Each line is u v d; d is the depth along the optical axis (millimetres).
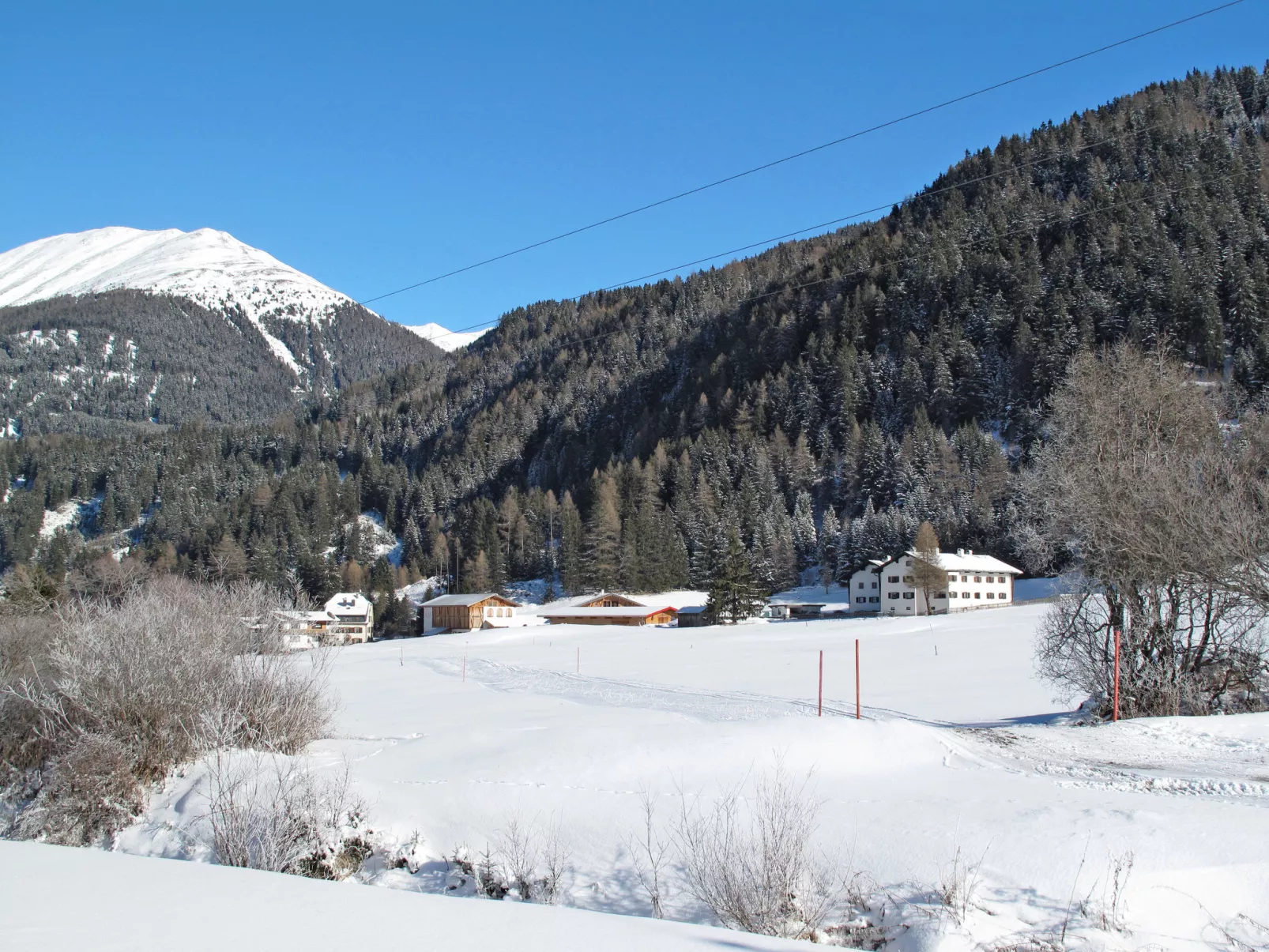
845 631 51656
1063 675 17172
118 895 5801
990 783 9133
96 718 12180
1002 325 122188
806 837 7387
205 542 106562
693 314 192625
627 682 29125
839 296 145750
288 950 4520
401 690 28281
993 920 5938
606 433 159625
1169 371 18500
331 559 113500
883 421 119875
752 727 10984
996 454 93688
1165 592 16625
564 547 99875
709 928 5359
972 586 73188
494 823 8648
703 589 93750
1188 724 13586
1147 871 6363
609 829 8195
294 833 8602
